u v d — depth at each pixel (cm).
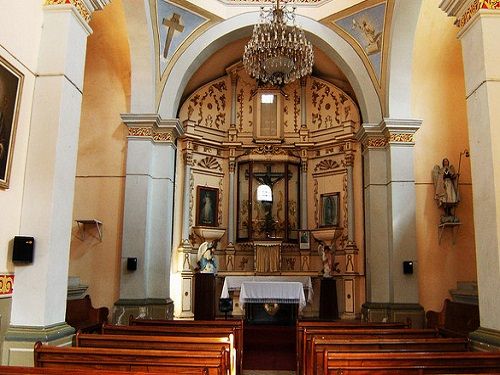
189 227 1098
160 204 939
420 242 894
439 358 366
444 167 891
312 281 1124
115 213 925
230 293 1087
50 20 482
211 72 1189
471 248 889
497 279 438
